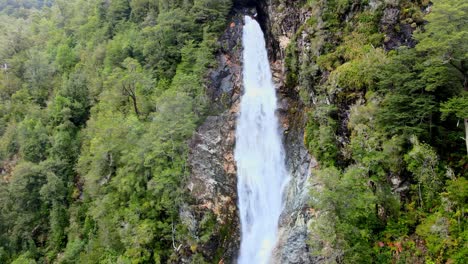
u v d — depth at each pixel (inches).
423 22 1243.2
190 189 1534.2
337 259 991.0
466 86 1030.4
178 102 1615.4
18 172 2114.9
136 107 1857.8
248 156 1784.0
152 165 1512.1
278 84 1844.2
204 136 1724.9
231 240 1542.8
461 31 925.2
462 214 932.6
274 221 1518.2
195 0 2090.3
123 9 2699.3
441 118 1008.9
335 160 1302.9
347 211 947.3
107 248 1551.4
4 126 2578.7
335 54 1414.9
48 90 2760.8
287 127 1702.8
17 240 2085.4
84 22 3284.9
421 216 1001.5
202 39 2068.2
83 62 2719.0
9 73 2960.1
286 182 1565.0
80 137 2281.0
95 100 2369.6
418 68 1034.7
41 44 3496.6
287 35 1830.7
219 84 1930.4
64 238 2014.0
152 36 2118.6
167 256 1440.7
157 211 1482.5
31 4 6496.1
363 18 1389.0
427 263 924.6
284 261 1311.5
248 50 2065.7
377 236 1026.7
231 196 1628.9
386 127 1092.5
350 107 1266.0
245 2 2177.7
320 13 1560.0
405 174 1066.1
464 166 1011.9
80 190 2122.3
